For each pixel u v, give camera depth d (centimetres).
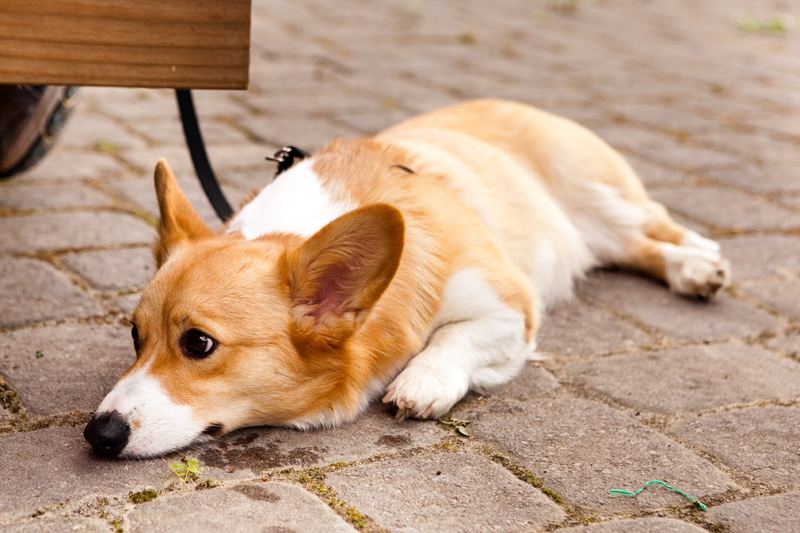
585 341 191
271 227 177
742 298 203
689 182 259
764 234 223
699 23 572
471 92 354
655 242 213
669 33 531
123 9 158
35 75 158
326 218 178
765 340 193
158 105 309
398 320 177
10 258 199
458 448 169
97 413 165
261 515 158
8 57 157
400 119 304
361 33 464
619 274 214
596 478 165
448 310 182
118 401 165
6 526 155
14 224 209
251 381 168
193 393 167
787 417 176
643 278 212
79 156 245
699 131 320
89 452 165
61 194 221
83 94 313
